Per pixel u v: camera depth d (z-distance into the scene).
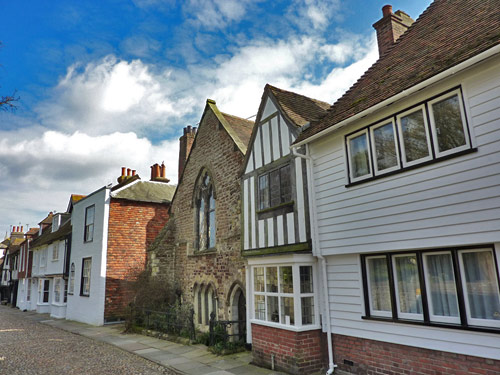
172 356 10.05
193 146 15.56
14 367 9.15
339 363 7.44
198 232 14.73
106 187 18.39
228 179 12.64
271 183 9.84
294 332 7.77
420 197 6.04
